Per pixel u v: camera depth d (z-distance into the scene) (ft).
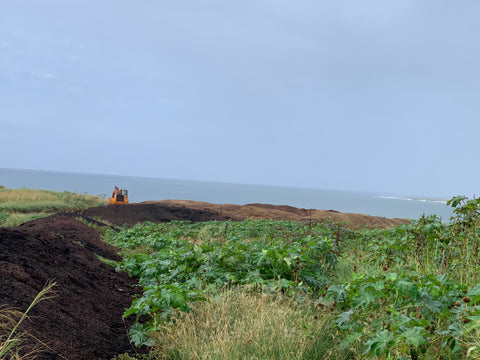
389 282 12.28
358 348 11.95
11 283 13.41
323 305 14.28
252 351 11.75
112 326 14.58
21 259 16.26
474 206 17.74
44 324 11.87
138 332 13.64
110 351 12.57
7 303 11.78
